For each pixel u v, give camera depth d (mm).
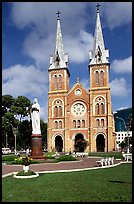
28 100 86812
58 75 87062
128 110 143125
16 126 83938
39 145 38469
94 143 80125
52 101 85938
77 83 85188
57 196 12516
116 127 147250
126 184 15977
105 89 82188
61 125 84125
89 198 12070
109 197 12281
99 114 81438
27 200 11641
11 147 89938
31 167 27906
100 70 83688
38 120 39094
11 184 16000
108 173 21969
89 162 36156
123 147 85938
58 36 91125
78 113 83688
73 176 19875
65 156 39125
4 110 85438
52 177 19281
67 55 89812
